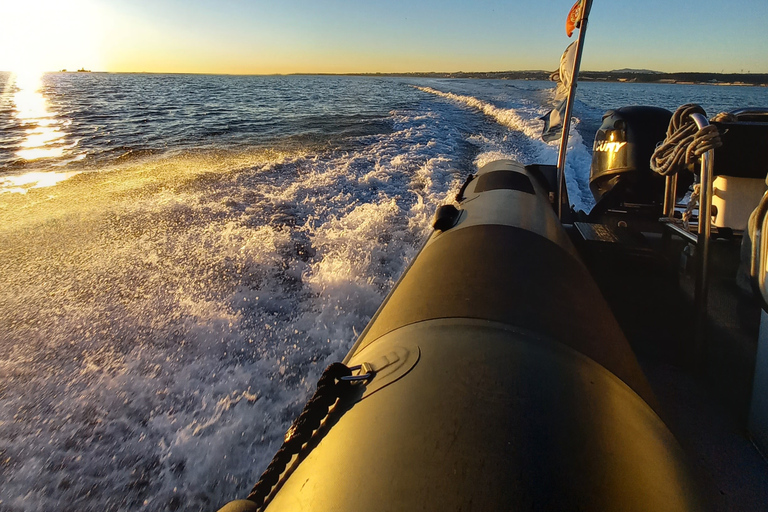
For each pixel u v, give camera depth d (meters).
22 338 2.46
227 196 5.14
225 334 2.54
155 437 1.87
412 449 0.74
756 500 1.08
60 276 3.17
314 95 33.34
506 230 1.58
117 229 4.07
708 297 1.59
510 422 0.76
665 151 1.60
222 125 14.08
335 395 0.93
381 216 4.48
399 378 0.92
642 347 1.66
